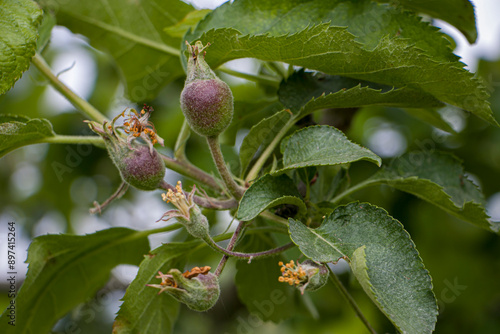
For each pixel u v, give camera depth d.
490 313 0.56
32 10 0.40
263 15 0.41
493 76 0.54
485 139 0.52
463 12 0.42
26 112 0.57
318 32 0.38
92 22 0.46
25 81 0.56
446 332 0.54
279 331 0.63
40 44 0.44
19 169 0.60
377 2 0.42
